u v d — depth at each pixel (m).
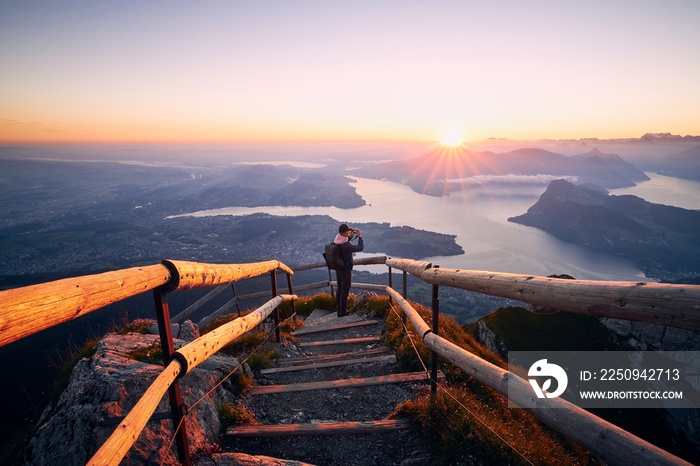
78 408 3.16
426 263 3.93
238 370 4.55
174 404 2.60
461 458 3.01
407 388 4.38
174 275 2.35
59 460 2.81
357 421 3.79
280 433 3.47
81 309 1.43
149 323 6.76
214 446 3.16
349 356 5.82
